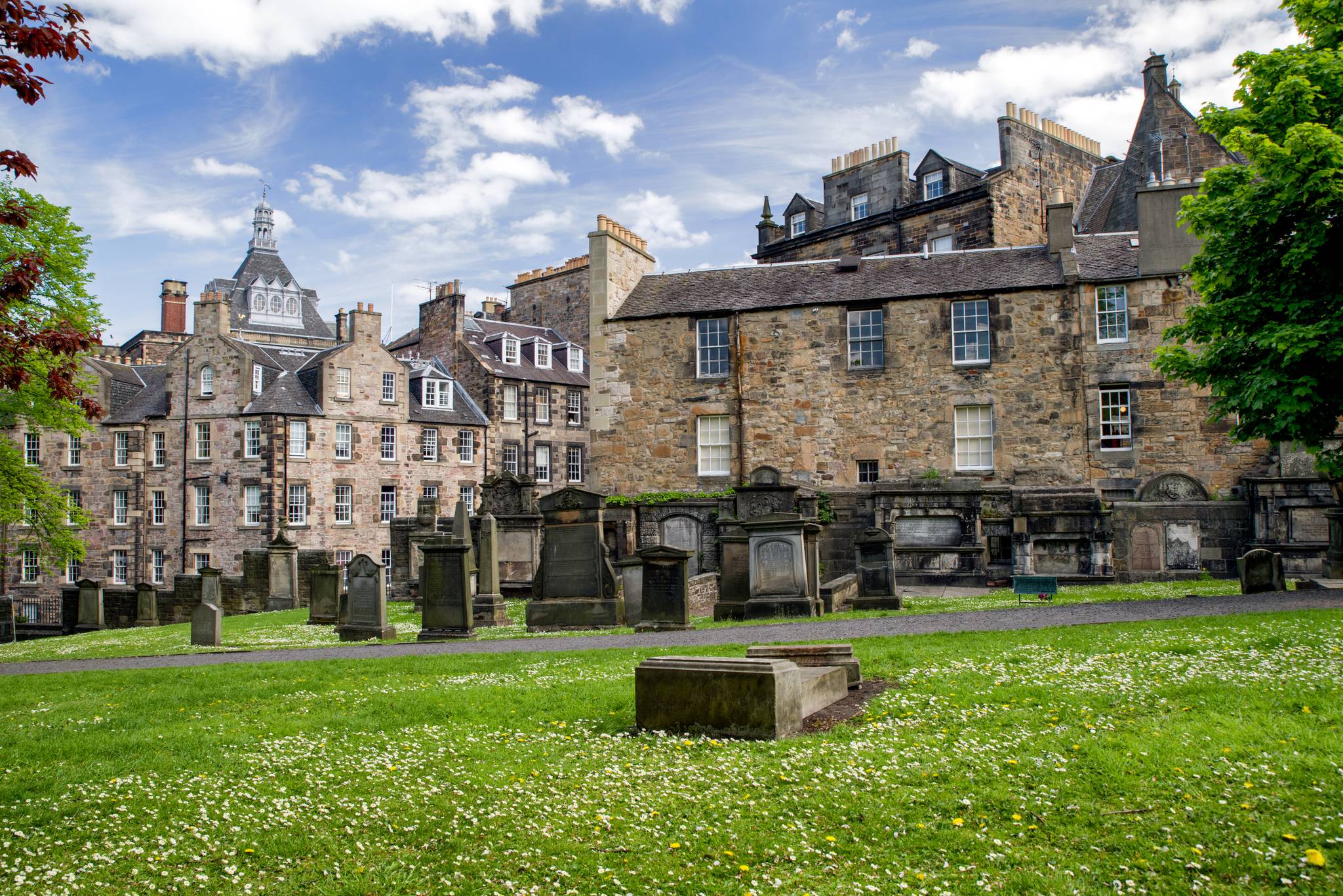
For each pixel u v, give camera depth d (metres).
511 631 20.92
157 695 12.89
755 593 20.38
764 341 33.16
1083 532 25.62
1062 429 30.42
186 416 51.94
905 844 6.71
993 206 41.41
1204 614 15.81
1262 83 18.67
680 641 16.36
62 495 36.28
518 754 9.26
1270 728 8.45
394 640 20.69
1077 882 5.96
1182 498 26.61
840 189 49.47
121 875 6.55
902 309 32.06
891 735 9.20
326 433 52.22
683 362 33.88
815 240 48.59
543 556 21.77
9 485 34.25
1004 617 17.23
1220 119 19.16
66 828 7.44
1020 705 9.95
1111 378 30.14
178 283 71.75
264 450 50.28
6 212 10.05
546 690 11.95
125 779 8.58
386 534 54.25
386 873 6.46
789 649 11.39
